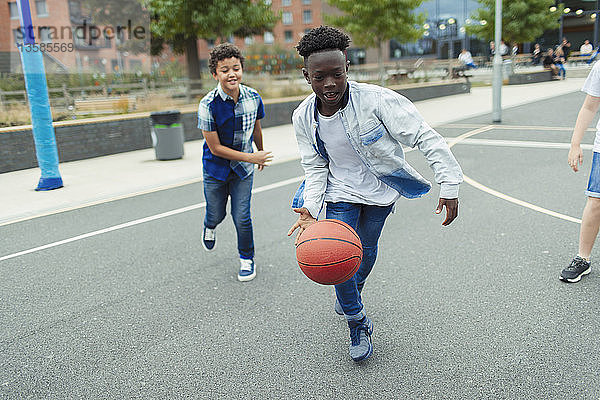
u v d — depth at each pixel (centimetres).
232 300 409
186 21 1848
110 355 335
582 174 754
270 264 482
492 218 575
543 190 681
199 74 2248
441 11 4100
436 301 386
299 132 292
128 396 290
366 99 267
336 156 293
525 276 420
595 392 270
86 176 959
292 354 326
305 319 372
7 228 641
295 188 779
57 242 578
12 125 1223
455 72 2622
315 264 263
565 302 371
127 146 1248
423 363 307
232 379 302
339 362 314
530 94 2083
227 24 1844
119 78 2170
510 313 361
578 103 1650
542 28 3225
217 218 454
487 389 278
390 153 283
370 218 307
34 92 820
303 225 297
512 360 304
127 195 792
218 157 423
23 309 411
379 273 444
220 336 353
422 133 269
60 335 366
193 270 477
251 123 421
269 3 2069
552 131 1155
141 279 461
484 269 439
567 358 302
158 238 575
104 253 534
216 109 402
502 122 1356
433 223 571
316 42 247
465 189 711
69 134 1134
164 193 796
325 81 249
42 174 851
